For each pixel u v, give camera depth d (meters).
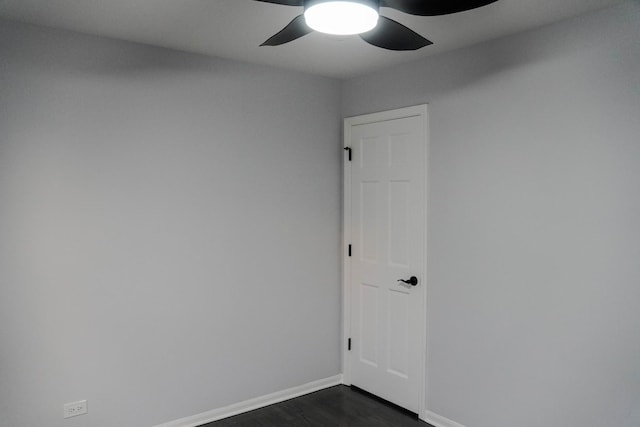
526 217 2.53
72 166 2.58
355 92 3.61
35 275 2.49
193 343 3.04
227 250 3.16
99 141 2.66
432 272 3.05
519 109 2.54
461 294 2.87
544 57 2.43
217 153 3.10
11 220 2.42
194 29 2.53
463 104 2.83
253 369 3.31
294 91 3.46
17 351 2.46
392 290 3.34
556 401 2.42
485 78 2.71
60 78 2.53
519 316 2.57
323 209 3.66
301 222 3.53
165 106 2.88
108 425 2.74
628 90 2.12
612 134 2.18
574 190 2.32
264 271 3.35
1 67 2.38
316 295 3.64
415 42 1.94
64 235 2.57
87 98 2.62
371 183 3.48
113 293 2.73
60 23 2.44
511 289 2.60
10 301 2.43
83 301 2.64
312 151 3.58
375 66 3.29
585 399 2.30
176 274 2.96
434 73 3.00
